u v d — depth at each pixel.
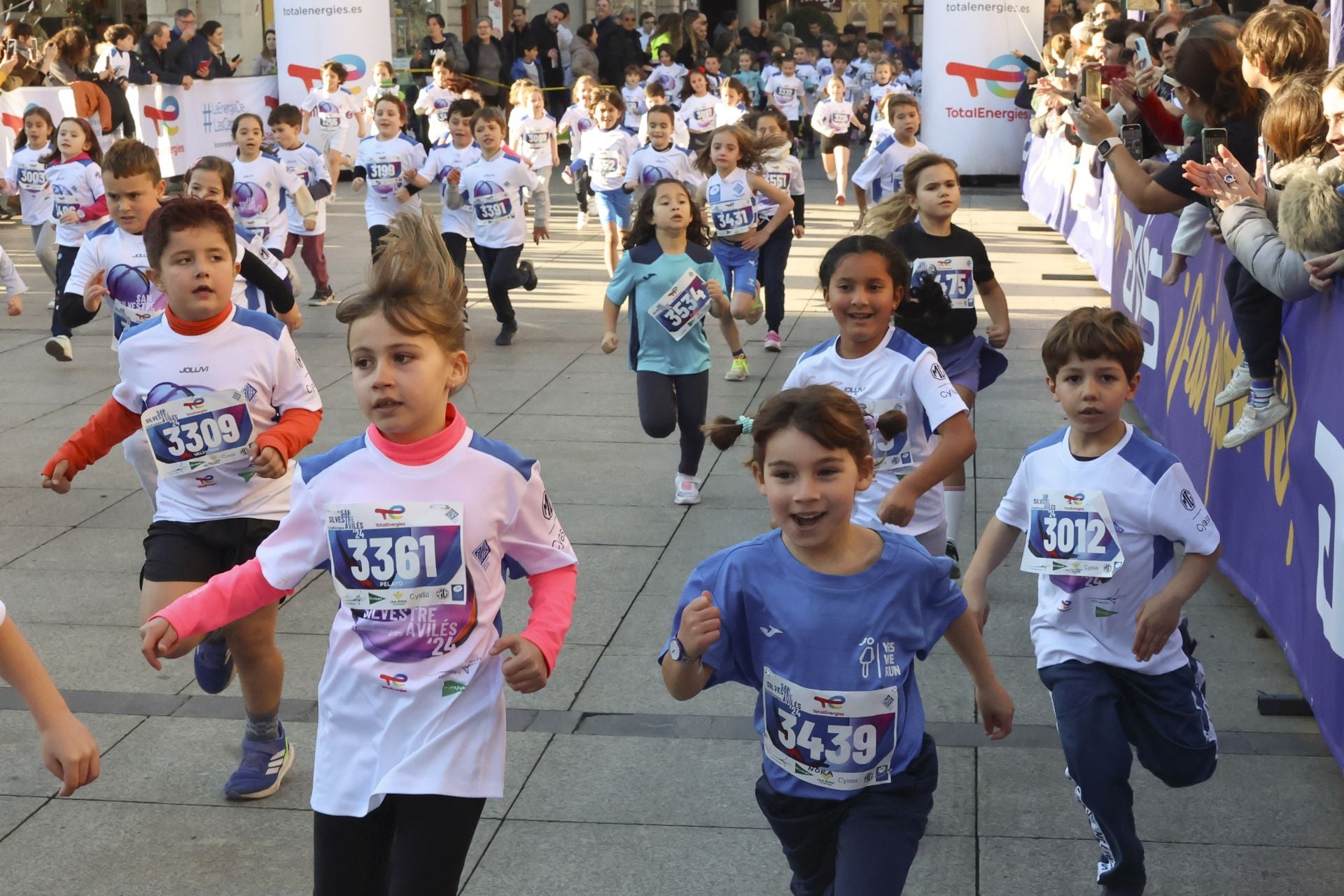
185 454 4.19
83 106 17.34
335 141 21.12
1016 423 8.52
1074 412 3.65
